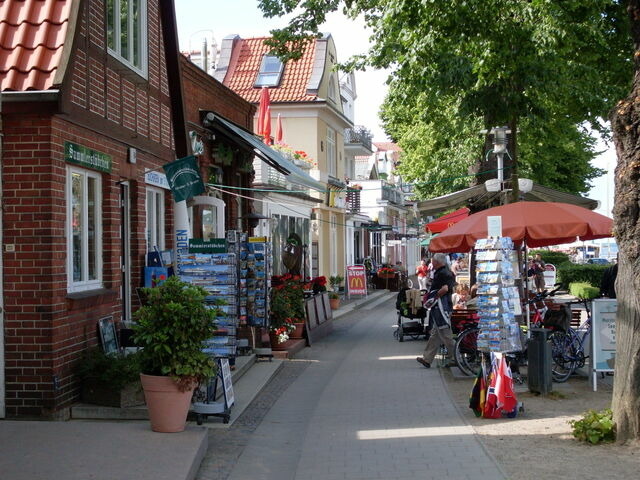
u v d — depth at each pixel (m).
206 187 17.84
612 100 19.78
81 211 10.16
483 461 7.62
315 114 34.28
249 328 15.45
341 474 7.42
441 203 20.44
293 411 10.82
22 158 9.05
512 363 12.27
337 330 22.56
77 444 7.88
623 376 8.16
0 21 9.23
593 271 34.62
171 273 13.00
